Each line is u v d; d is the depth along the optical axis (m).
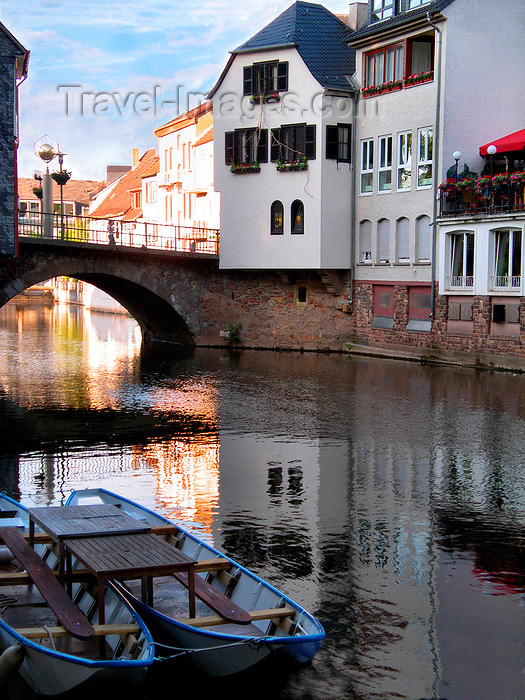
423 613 9.02
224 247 35.56
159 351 35.47
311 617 7.59
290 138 33.31
